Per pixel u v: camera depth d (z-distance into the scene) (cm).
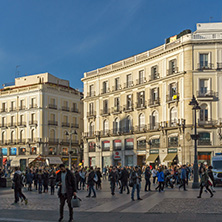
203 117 5188
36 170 3188
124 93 6325
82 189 3077
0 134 8456
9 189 3166
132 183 1994
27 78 8719
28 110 7981
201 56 5269
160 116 5672
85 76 7194
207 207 1622
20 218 1370
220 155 3453
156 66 5809
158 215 1414
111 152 6462
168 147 5444
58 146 8006
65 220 1323
